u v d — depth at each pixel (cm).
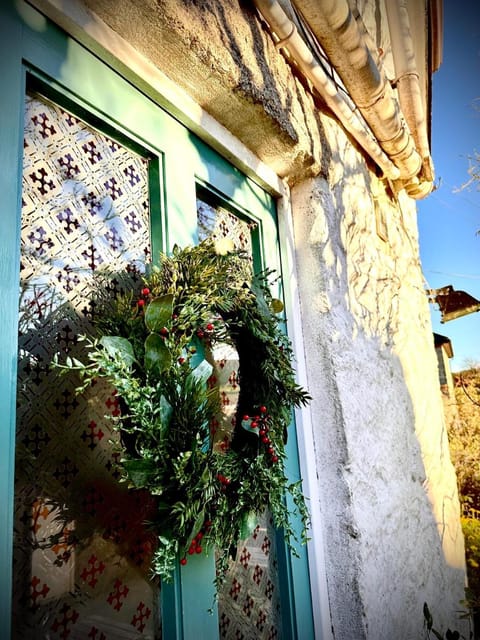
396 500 182
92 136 97
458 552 259
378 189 235
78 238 91
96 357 71
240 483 91
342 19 142
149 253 106
